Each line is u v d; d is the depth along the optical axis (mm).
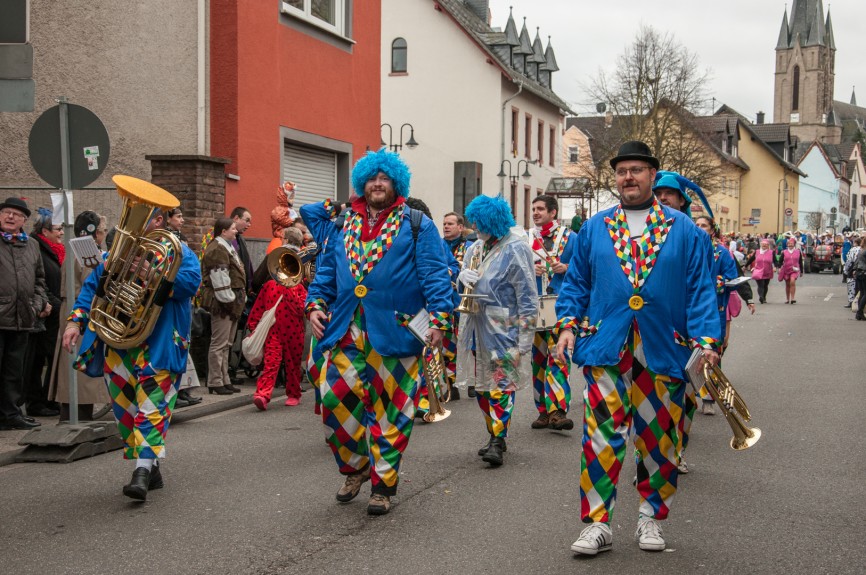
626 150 4879
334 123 15625
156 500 6016
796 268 27422
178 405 9305
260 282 9875
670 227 4871
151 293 5855
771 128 91125
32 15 13336
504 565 4727
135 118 13086
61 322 7906
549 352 8227
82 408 8125
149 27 13023
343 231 5789
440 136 41000
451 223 10773
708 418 9086
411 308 5664
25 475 6723
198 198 11422
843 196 112750
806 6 137875
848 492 6223
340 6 15914
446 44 40719
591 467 4875
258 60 13438
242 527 5410
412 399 5703
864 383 11383
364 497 6086
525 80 43344
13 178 13477
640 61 46500
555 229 8461
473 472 6770
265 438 8062
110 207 12945
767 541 5137
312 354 6367
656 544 4922
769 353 14648
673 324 4824
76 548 5047
